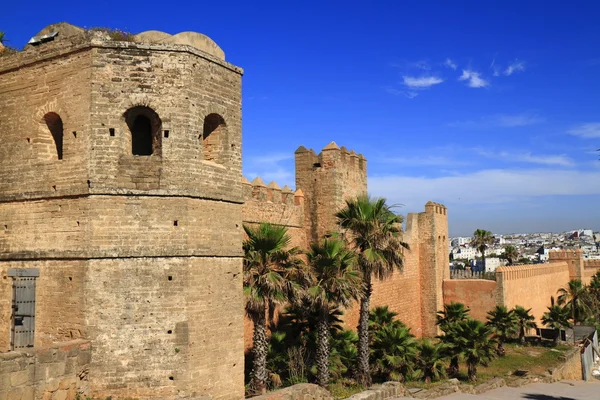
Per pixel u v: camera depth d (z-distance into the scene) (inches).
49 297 720.3
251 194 1211.2
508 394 1257.4
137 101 719.7
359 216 1128.2
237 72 820.0
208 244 749.3
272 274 924.6
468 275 2608.3
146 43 725.3
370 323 1346.0
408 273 1843.0
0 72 784.9
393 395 1024.2
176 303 709.3
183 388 698.2
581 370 1811.0
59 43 738.8
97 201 699.4
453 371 1413.6
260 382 930.7
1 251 762.8
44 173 737.0
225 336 761.0
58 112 733.9
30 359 612.7
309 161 1433.3
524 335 2084.2
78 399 662.5
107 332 688.4
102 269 695.1
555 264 2610.7
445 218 2092.8
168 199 718.5
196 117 746.8
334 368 1111.0
